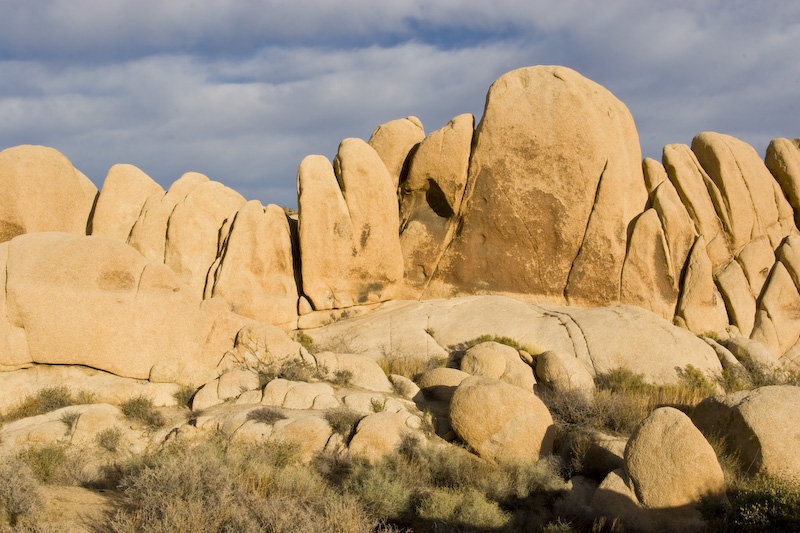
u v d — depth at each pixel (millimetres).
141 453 10586
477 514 8500
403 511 8828
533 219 18641
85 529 7059
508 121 18656
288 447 10000
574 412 11695
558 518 8516
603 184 18531
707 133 20062
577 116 18469
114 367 12719
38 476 8844
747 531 7703
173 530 6902
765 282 19031
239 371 12836
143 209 18031
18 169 17078
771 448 9281
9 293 12305
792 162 20078
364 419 10531
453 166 18828
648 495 8445
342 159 17703
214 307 13719
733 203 19250
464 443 10625
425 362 14859
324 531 7379
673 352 14391
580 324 15500
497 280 18766
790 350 18203
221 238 17578
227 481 8258
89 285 12758
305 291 17234
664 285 18438
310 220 17109
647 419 8914
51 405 11820
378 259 17922
